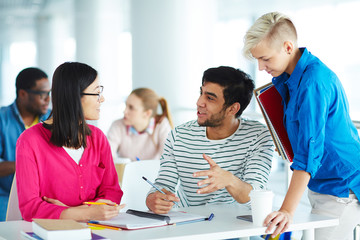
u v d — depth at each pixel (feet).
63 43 43.34
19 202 5.59
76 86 5.69
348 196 5.78
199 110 6.36
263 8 24.52
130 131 11.34
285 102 5.88
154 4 16.89
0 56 51.34
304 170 5.20
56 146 5.78
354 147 5.61
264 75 26.91
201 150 6.52
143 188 7.63
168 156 6.76
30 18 37.11
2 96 51.65
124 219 5.20
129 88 35.12
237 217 5.41
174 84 16.88
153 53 17.01
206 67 17.29
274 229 5.06
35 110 9.08
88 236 4.44
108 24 30.76
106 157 6.25
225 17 27.32
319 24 22.97
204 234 4.71
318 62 5.47
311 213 5.72
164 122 11.41
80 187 5.93
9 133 9.01
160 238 4.56
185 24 16.81
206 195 6.56
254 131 6.48
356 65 22.30
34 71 9.03
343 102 5.52
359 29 21.86
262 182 6.14
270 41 5.37
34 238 4.54
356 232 6.72
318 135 5.20
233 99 6.27
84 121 5.88
